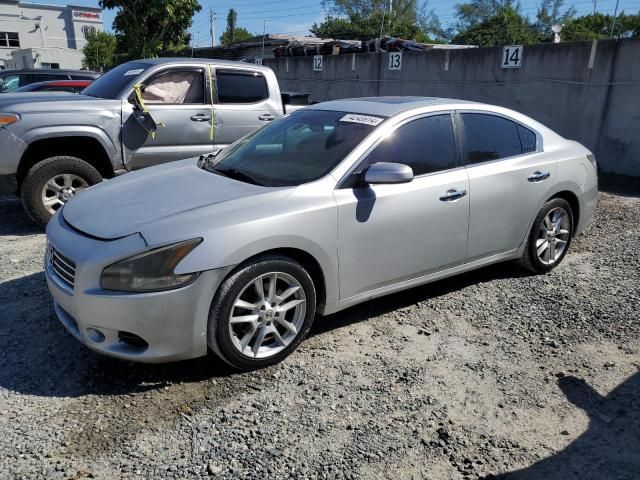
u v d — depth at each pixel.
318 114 4.50
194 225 3.18
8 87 12.59
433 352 3.78
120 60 23.31
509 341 3.95
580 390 3.37
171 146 6.76
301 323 3.59
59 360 3.54
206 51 27.58
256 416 3.04
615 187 9.26
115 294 3.04
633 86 9.61
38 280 4.76
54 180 6.06
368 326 4.12
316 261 3.58
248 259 3.30
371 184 3.81
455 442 2.90
